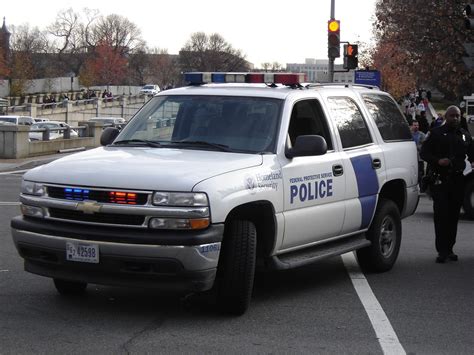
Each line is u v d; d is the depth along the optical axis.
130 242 6.08
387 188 9.17
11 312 6.73
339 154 8.00
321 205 7.59
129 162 6.60
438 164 9.39
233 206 6.33
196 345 5.84
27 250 6.63
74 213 6.34
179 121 7.59
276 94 7.61
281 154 7.12
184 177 6.20
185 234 6.07
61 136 36.31
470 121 36.16
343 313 6.94
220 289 6.57
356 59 23.55
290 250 7.31
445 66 25.59
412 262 9.66
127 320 6.53
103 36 127.25
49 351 5.64
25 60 89.12
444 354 5.78
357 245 8.20
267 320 6.62
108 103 69.69
